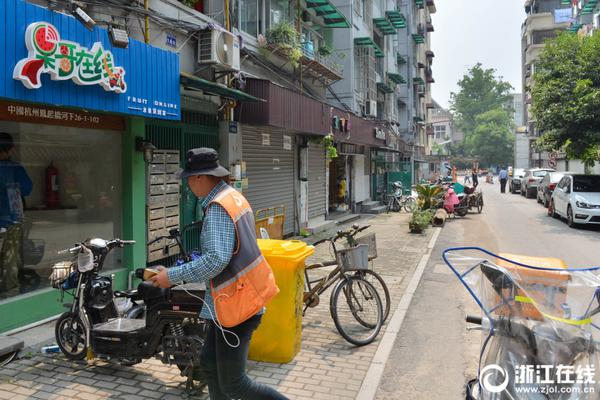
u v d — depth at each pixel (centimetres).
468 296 731
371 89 2130
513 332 310
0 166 541
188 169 305
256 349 471
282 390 413
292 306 464
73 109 612
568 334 301
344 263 529
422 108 4631
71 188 628
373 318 554
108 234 684
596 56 1569
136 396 398
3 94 447
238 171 943
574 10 4153
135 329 426
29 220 574
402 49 3603
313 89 1449
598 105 1496
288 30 1124
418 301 703
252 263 297
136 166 701
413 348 522
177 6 786
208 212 293
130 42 596
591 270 323
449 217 1855
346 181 1959
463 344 534
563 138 1631
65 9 528
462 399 410
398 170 2953
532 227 1557
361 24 2064
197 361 390
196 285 412
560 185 1750
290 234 1304
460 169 8256
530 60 6175
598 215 1460
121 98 583
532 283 328
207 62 800
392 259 1020
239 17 1005
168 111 669
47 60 479
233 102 901
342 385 424
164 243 770
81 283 461
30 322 550
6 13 447
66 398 394
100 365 457
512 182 3341
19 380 426
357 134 1650
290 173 1303
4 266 540
